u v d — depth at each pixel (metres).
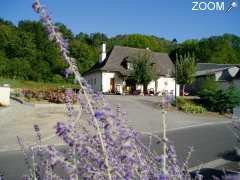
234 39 93.06
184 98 34.44
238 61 86.00
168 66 53.78
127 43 92.56
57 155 2.52
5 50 64.06
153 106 29.55
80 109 2.29
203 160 9.77
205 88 33.62
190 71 46.59
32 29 67.44
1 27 68.12
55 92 28.52
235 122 5.22
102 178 2.36
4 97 24.58
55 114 20.92
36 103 26.55
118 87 48.81
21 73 59.03
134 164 2.55
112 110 2.35
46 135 13.78
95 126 2.21
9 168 8.87
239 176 3.79
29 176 3.39
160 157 2.72
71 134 2.29
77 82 2.05
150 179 2.88
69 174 2.41
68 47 1.94
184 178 3.55
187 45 86.38
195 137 15.13
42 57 60.97
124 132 2.49
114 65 49.94
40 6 1.86
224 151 11.18
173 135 15.75
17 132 14.82
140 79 46.91
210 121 23.34
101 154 2.31
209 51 83.75
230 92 30.59
